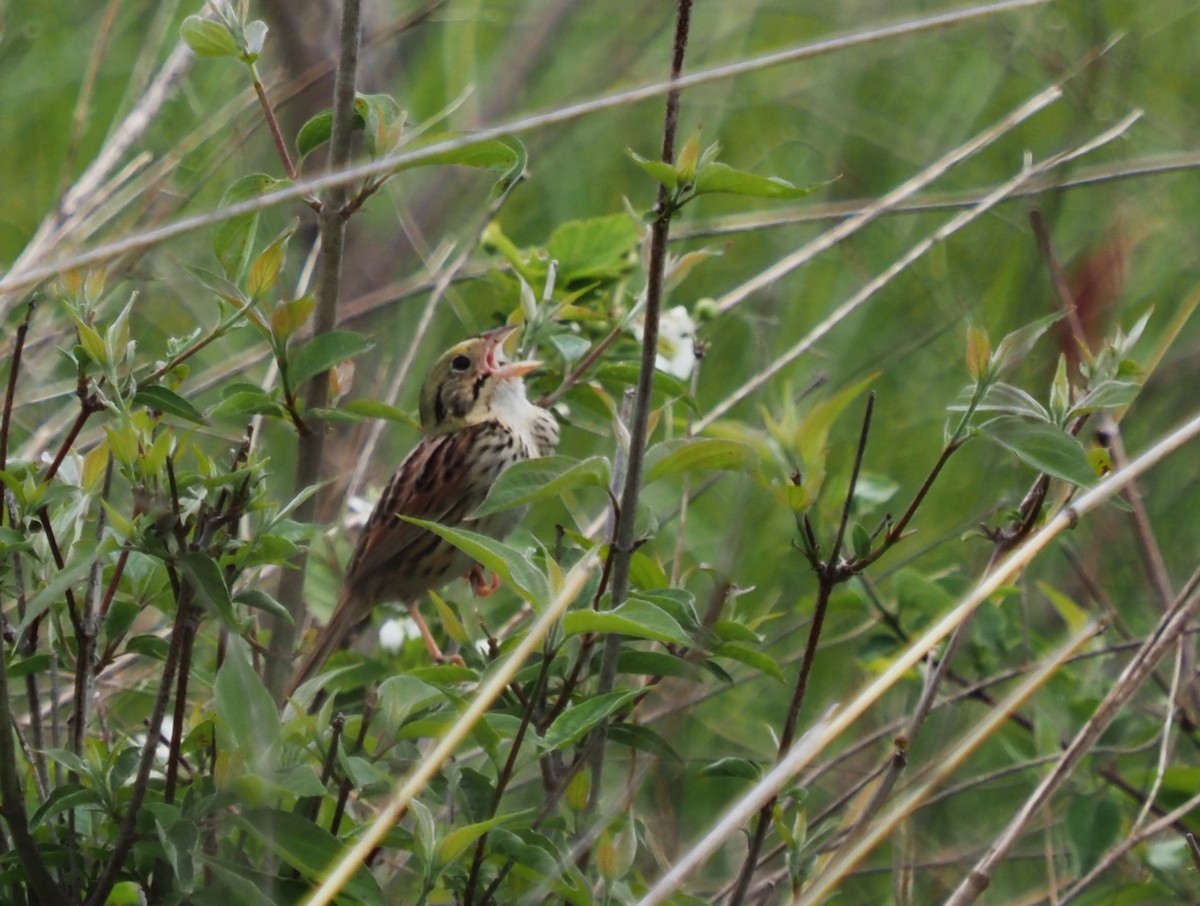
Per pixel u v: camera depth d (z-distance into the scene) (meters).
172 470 5.73
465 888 6.34
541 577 5.70
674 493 11.61
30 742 7.43
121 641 7.39
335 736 6.07
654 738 6.52
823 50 6.07
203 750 6.92
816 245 9.73
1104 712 6.58
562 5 15.20
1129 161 12.48
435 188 13.75
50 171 14.05
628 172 15.30
